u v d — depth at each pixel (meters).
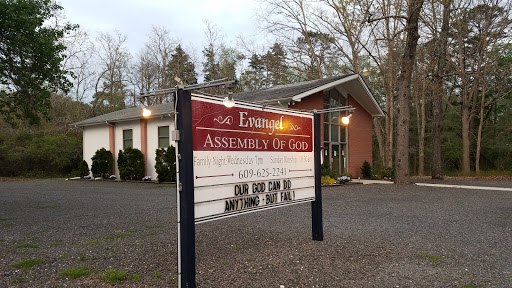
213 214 4.02
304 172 5.52
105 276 3.94
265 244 5.36
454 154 32.91
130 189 14.59
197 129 3.87
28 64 10.36
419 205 9.51
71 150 25.39
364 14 17.53
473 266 4.32
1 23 9.25
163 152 17.66
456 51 27.48
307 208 8.94
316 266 4.31
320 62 29.56
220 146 4.16
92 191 13.88
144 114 3.64
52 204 10.05
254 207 4.62
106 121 20.23
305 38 27.19
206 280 3.86
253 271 4.14
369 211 8.50
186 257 3.52
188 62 40.97
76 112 31.98
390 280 3.85
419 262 4.48
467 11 24.03
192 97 3.81
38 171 24.83
